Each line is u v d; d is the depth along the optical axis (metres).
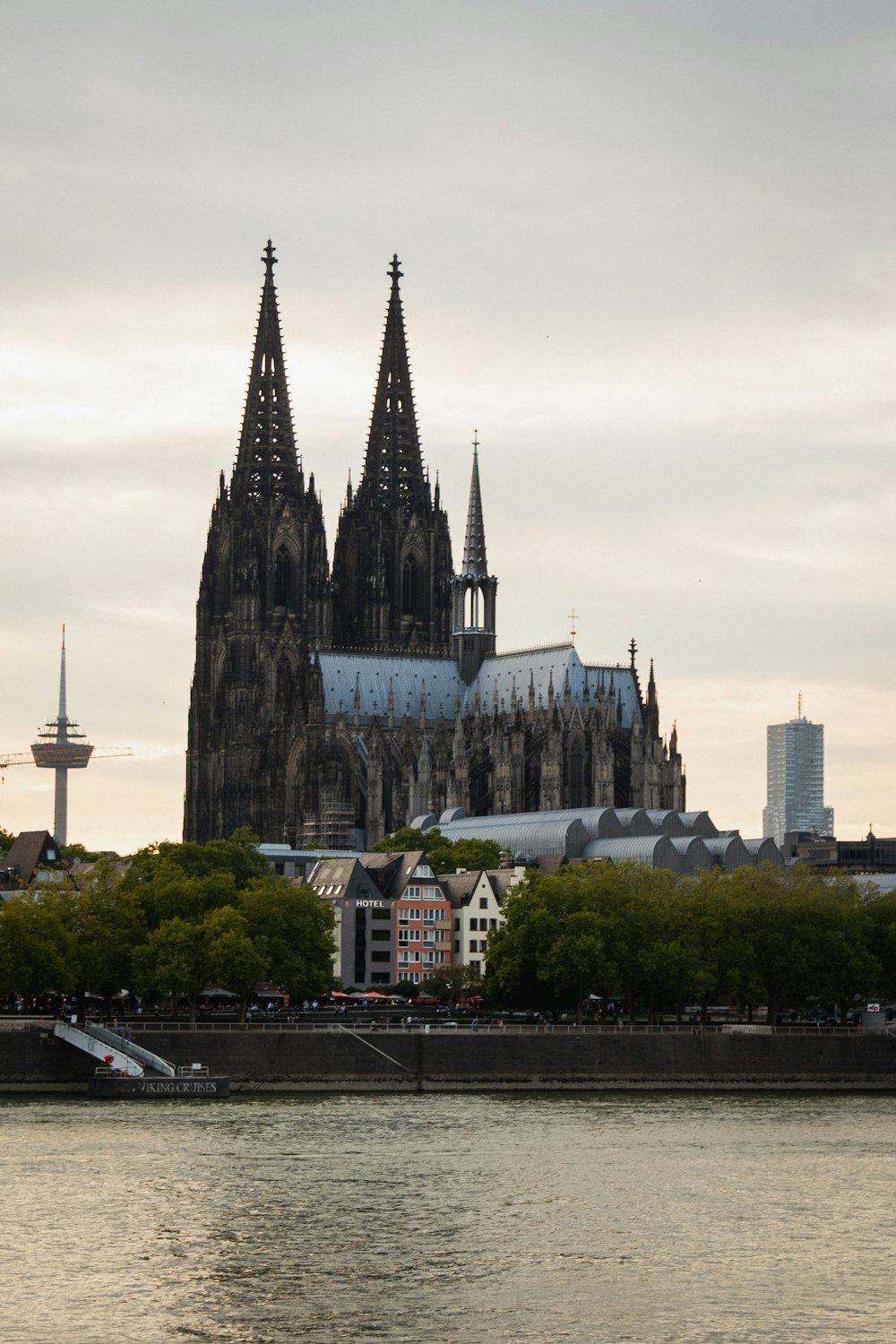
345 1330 142.00
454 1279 154.38
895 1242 166.50
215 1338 139.88
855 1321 145.00
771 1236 168.38
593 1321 144.50
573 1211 176.75
